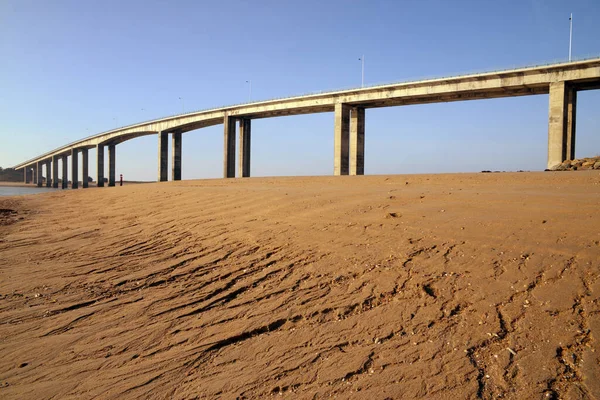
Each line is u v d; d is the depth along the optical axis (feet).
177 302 22.86
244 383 14.66
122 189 120.88
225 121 232.32
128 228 46.73
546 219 25.05
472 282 18.97
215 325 19.49
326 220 34.60
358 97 182.19
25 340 19.75
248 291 23.12
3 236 47.73
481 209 30.76
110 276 28.60
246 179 145.59
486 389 12.48
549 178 58.54
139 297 24.25
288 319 18.99
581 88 139.85
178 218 48.08
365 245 26.63
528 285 17.71
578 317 15.01
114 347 18.47
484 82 148.36
